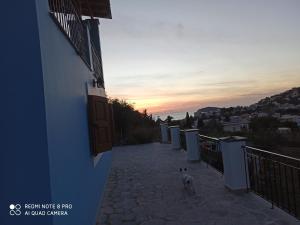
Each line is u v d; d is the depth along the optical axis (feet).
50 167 7.78
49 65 8.63
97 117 17.49
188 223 14.87
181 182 23.25
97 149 16.81
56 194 8.22
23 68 7.70
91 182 16.10
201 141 31.60
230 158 18.80
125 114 56.08
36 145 7.66
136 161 35.22
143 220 15.89
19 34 7.72
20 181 7.59
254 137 31.40
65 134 10.40
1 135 7.63
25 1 7.75
